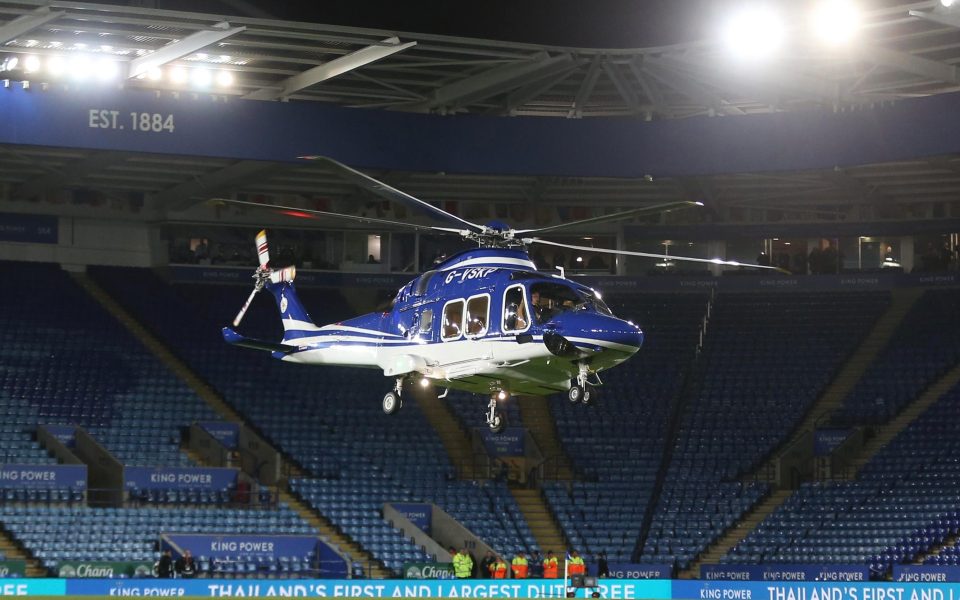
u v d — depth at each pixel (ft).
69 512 167.53
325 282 228.43
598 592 153.48
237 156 175.83
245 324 220.43
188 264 224.53
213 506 178.70
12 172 201.87
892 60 167.32
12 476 169.07
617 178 191.83
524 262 108.78
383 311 120.78
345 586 156.76
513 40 172.24
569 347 99.09
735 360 217.97
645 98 194.70
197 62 169.68
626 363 218.38
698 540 181.68
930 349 213.46
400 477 193.57
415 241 231.30
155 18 152.66
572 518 186.60
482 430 202.80
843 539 177.68
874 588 156.04
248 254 228.43
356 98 189.26
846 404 206.28
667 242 235.40
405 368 110.11
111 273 220.84
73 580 151.43
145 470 176.76
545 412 211.61
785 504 187.32
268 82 180.45
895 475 190.29
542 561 173.78
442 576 167.02
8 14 152.15
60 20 154.10
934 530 176.96
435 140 184.65
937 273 222.89
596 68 178.09
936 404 202.28
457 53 171.73
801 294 229.45
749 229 228.84
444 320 108.78
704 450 201.05
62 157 192.44
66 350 201.98
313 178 208.33
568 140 188.03
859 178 209.97
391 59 174.40
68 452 178.60
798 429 203.82
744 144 185.06
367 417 206.49
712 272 232.73
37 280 213.46
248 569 162.91
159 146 172.86
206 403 199.72
